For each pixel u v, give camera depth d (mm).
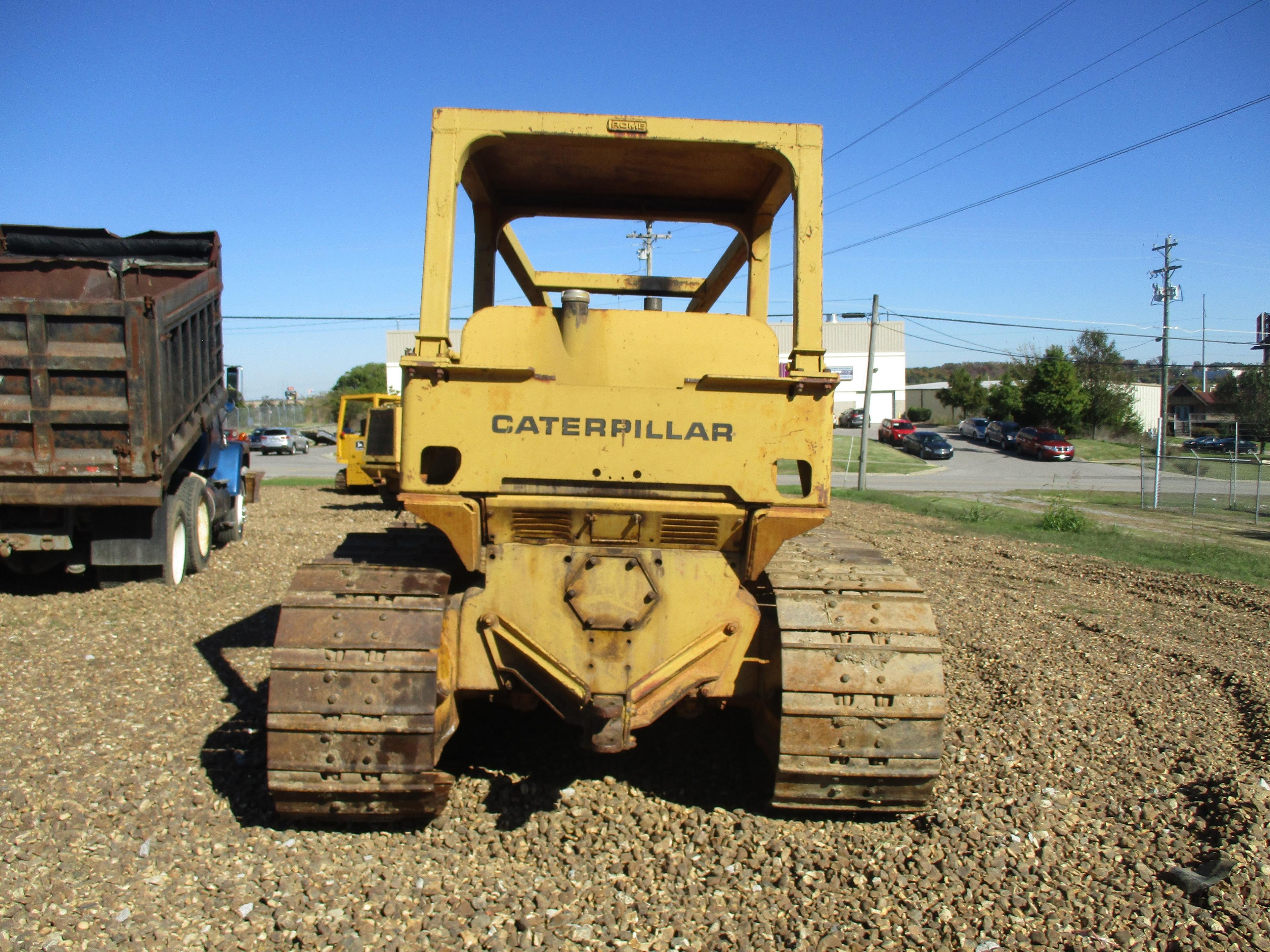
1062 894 3539
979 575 11914
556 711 3857
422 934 3146
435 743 3688
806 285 3979
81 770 4512
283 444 46844
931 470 41656
